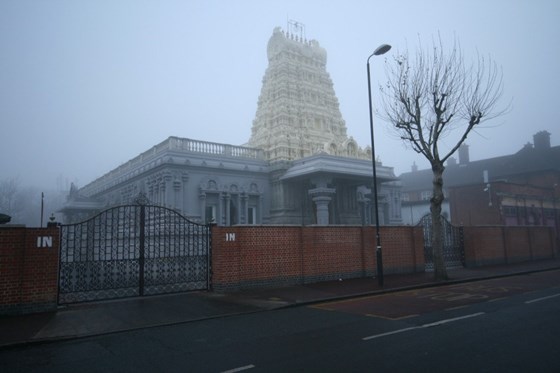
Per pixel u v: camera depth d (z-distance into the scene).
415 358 6.96
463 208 42.75
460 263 25.16
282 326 9.89
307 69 40.12
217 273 15.16
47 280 11.95
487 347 7.56
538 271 24.03
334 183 35.41
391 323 9.88
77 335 9.26
